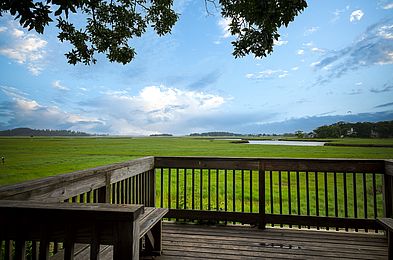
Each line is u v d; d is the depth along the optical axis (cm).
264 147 6266
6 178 1953
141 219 245
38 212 138
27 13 226
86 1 363
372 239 349
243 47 392
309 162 387
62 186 214
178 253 307
